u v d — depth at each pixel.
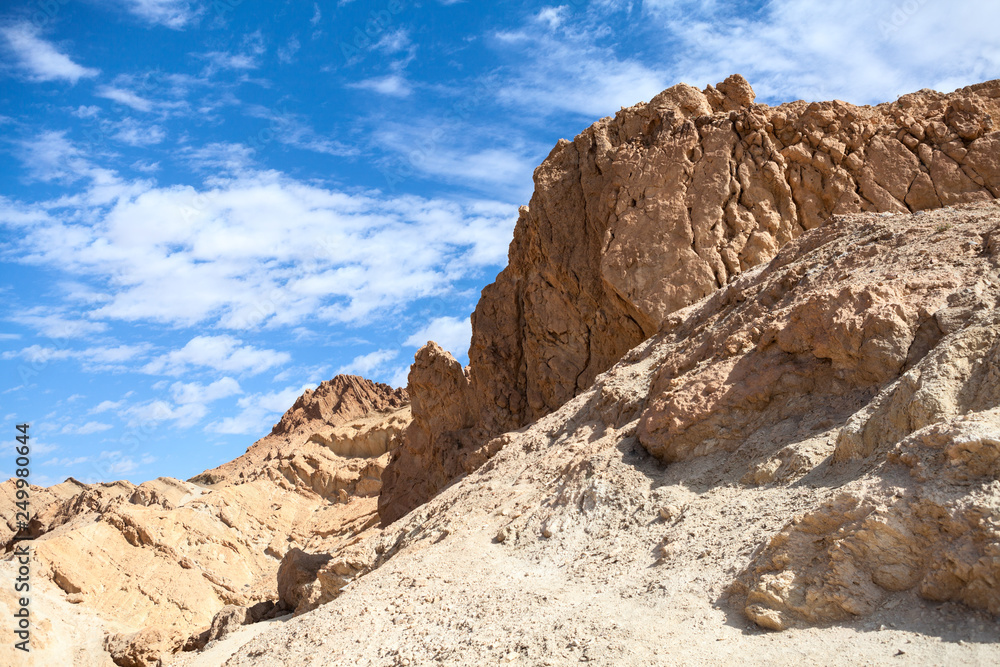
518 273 33.78
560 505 15.05
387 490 39.81
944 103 27.11
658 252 26.47
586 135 30.75
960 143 26.11
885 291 13.88
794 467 12.52
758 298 17.61
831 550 9.62
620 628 10.22
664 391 16.56
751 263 25.70
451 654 10.99
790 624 9.42
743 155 27.27
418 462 37.56
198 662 18.67
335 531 61.88
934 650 8.16
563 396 29.41
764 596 9.70
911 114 27.20
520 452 19.97
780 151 27.27
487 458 22.45
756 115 27.61
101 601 43.38
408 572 14.77
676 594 10.78
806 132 27.23
